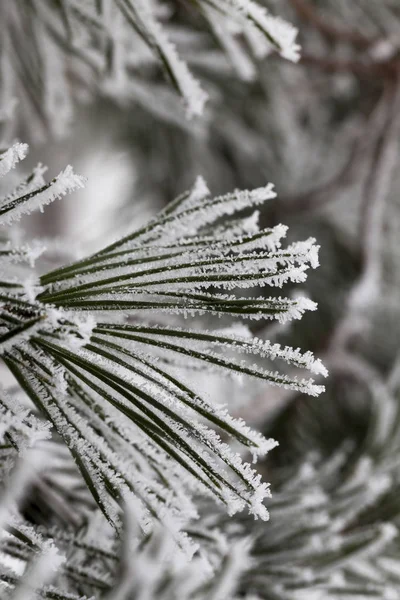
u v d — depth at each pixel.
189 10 0.65
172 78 0.48
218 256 0.40
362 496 0.54
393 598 0.50
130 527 0.41
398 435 0.72
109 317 0.42
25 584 0.39
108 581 0.44
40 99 0.63
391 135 0.98
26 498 0.45
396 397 0.75
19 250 0.39
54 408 0.40
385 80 0.96
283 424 0.98
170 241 0.41
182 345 0.40
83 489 0.46
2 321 0.39
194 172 1.33
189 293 0.40
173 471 0.41
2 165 0.39
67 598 0.40
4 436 0.39
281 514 0.50
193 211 0.42
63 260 0.51
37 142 0.70
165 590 0.45
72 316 0.39
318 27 0.89
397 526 0.59
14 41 0.57
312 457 0.69
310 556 0.50
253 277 0.39
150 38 0.48
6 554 0.41
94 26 0.51
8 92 0.59
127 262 0.40
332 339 0.94
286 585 0.49
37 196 0.39
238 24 0.47
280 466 0.94
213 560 0.47
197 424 0.39
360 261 0.99
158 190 1.40
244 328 0.44
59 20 0.55
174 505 0.41
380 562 0.55
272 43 0.45
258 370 0.39
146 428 0.40
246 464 0.39
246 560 0.49
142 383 0.40
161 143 1.31
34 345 0.40
